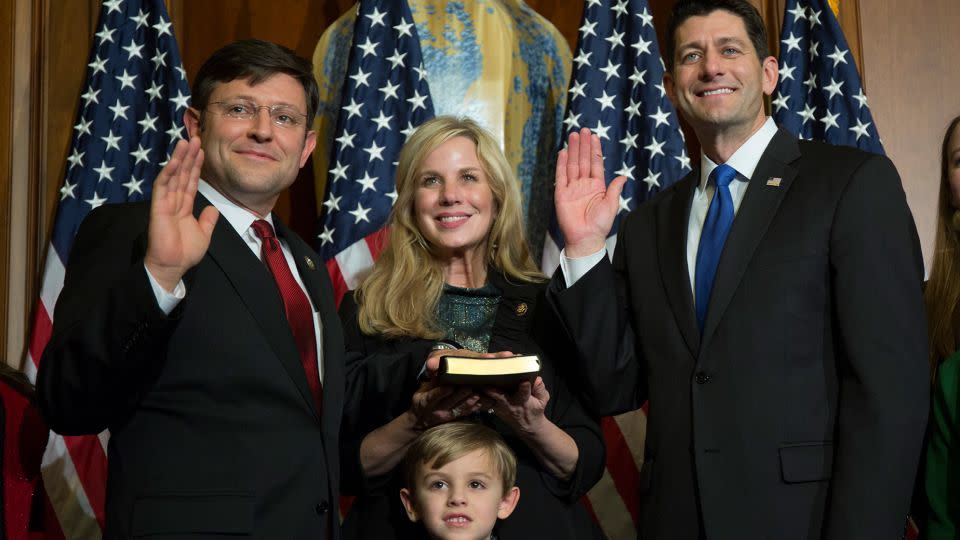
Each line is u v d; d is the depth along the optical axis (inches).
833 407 87.0
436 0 163.6
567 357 104.0
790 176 93.4
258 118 91.0
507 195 111.3
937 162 157.1
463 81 160.9
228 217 91.1
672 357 92.8
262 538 78.4
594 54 150.9
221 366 80.7
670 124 146.9
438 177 109.3
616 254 106.0
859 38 157.8
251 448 80.0
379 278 110.0
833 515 81.6
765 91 102.7
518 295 107.2
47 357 76.0
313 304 93.3
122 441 80.4
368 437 98.7
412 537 96.5
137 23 148.6
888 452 81.3
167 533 75.8
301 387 83.7
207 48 162.6
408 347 103.6
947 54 159.9
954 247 103.7
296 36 164.7
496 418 101.7
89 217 85.3
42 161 147.7
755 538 84.4
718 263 91.9
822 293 88.6
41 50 150.4
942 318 102.1
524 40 163.6
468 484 92.1
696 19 100.0
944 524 94.0
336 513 85.4
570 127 147.6
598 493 142.0
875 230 87.2
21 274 144.6
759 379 87.2
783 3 157.3
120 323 71.9
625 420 143.6
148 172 143.1
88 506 133.5
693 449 88.9
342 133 146.9
